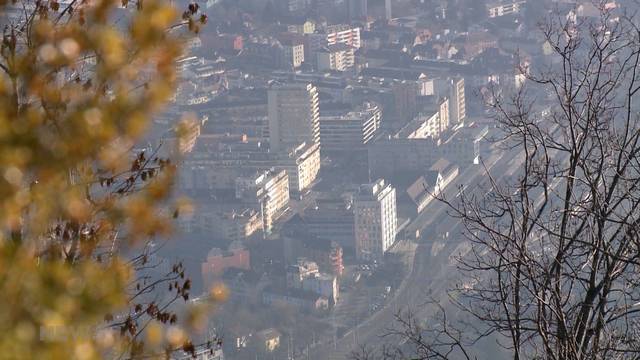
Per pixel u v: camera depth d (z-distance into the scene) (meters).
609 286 115.81
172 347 76.19
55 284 58.47
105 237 74.12
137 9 67.88
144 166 78.44
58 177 62.59
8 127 60.53
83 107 65.19
